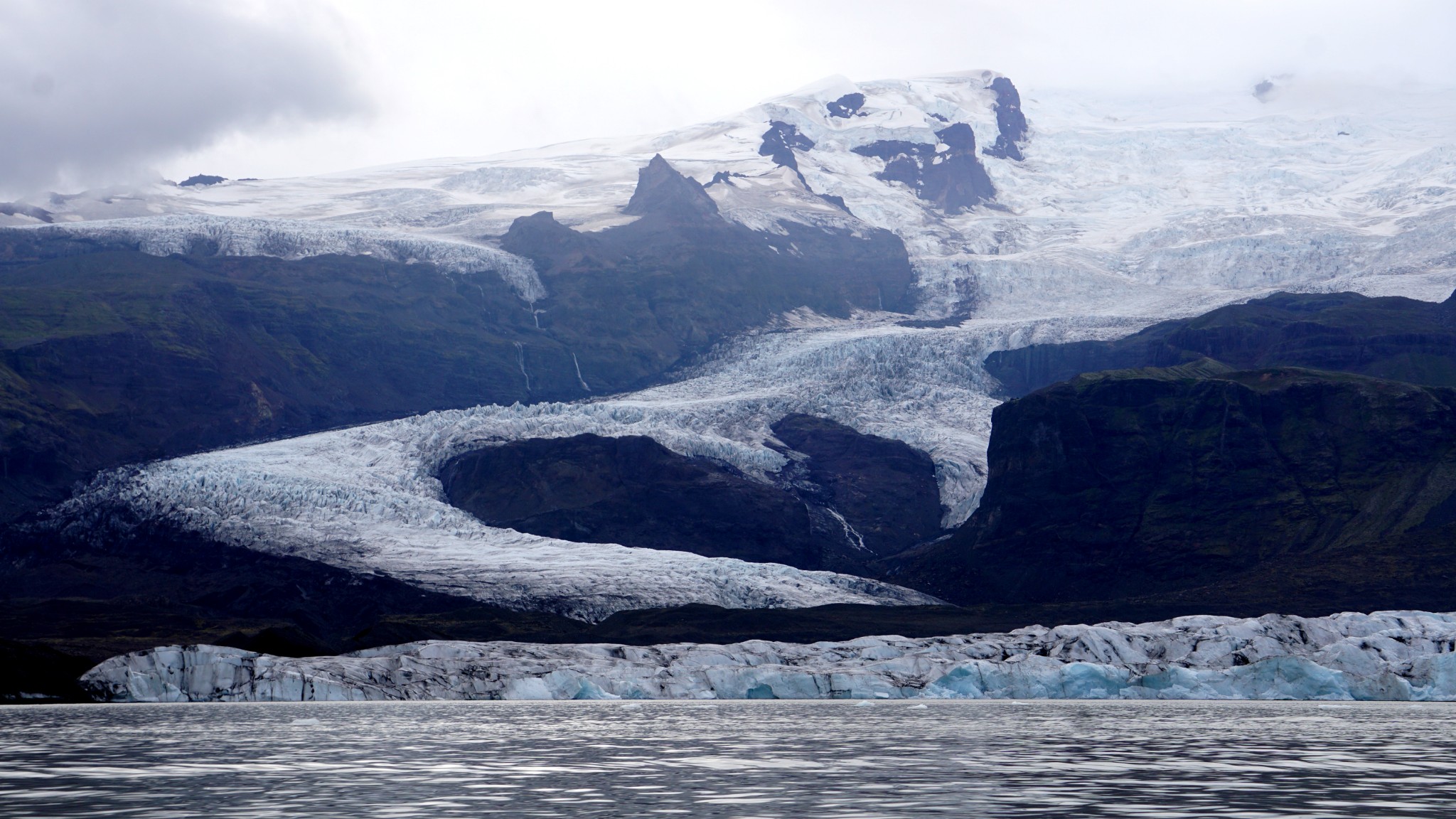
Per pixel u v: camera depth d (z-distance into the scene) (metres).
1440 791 147.88
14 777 162.88
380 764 178.38
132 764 179.00
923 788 150.12
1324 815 129.62
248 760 183.62
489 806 137.62
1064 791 147.75
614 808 136.25
